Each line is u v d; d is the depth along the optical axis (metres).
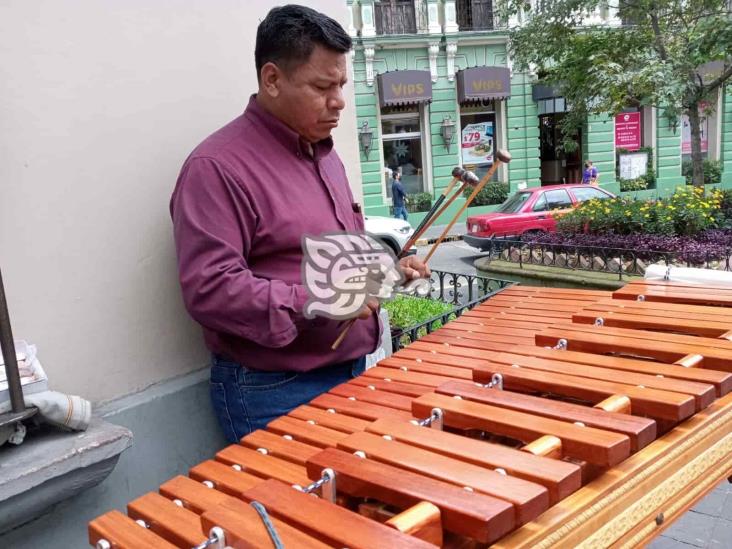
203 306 1.65
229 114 2.32
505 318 2.42
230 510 1.08
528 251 7.38
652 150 15.53
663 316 2.05
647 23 7.93
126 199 2.04
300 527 1.03
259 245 1.76
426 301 4.53
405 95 13.39
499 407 1.40
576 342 1.86
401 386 1.76
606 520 1.19
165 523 1.15
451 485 1.08
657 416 1.35
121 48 2.00
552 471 1.09
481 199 14.31
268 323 1.61
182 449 2.17
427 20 13.63
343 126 2.87
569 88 8.52
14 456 1.55
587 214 7.65
